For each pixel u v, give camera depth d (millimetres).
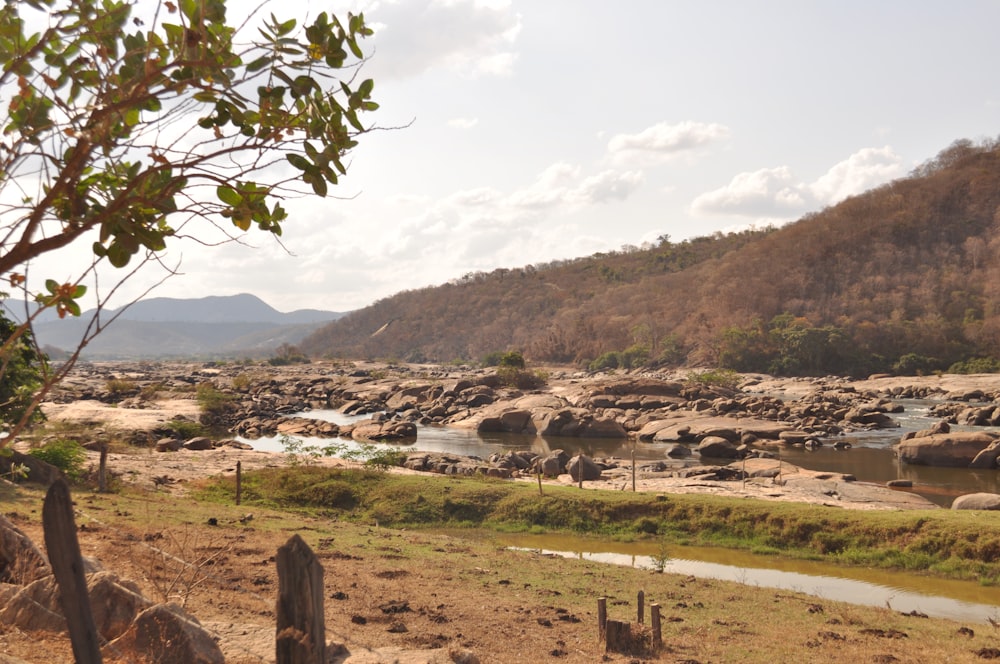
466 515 30094
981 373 108438
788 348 126688
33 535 13406
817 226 174250
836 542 25906
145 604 7934
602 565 21656
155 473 33938
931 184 178750
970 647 14562
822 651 13703
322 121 3070
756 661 12812
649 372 144375
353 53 3096
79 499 20562
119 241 2971
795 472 43344
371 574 16703
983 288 141500
